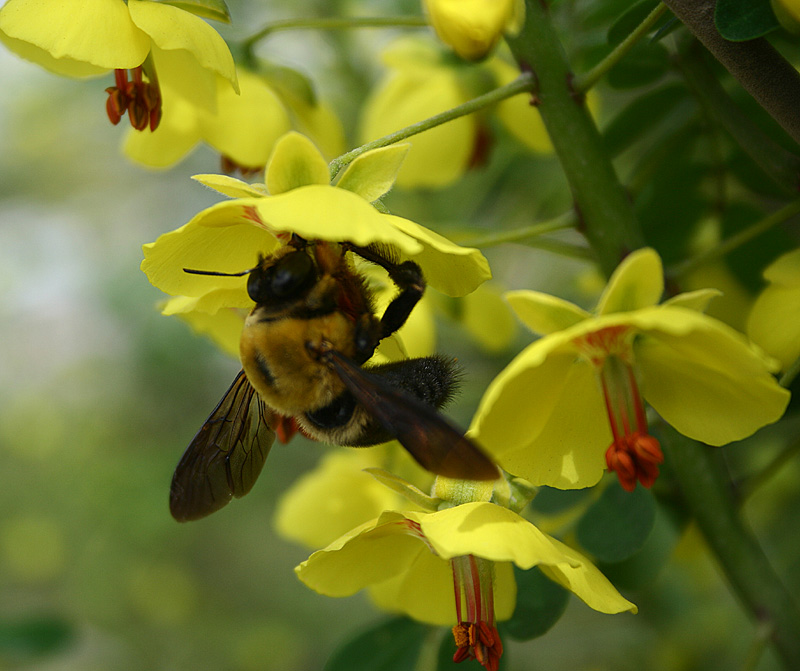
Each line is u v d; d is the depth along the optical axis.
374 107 0.26
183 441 0.51
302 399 0.21
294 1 0.30
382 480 0.20
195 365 0.41
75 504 0.53
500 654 0.20
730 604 0.32
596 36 0.24
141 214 0.52
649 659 0.33
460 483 0.20
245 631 0.55
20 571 0.55
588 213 0.22
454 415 0.26
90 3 0.21
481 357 0.28
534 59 0.21
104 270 0.43
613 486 0.22
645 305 0.19
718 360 0.19
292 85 0.24
